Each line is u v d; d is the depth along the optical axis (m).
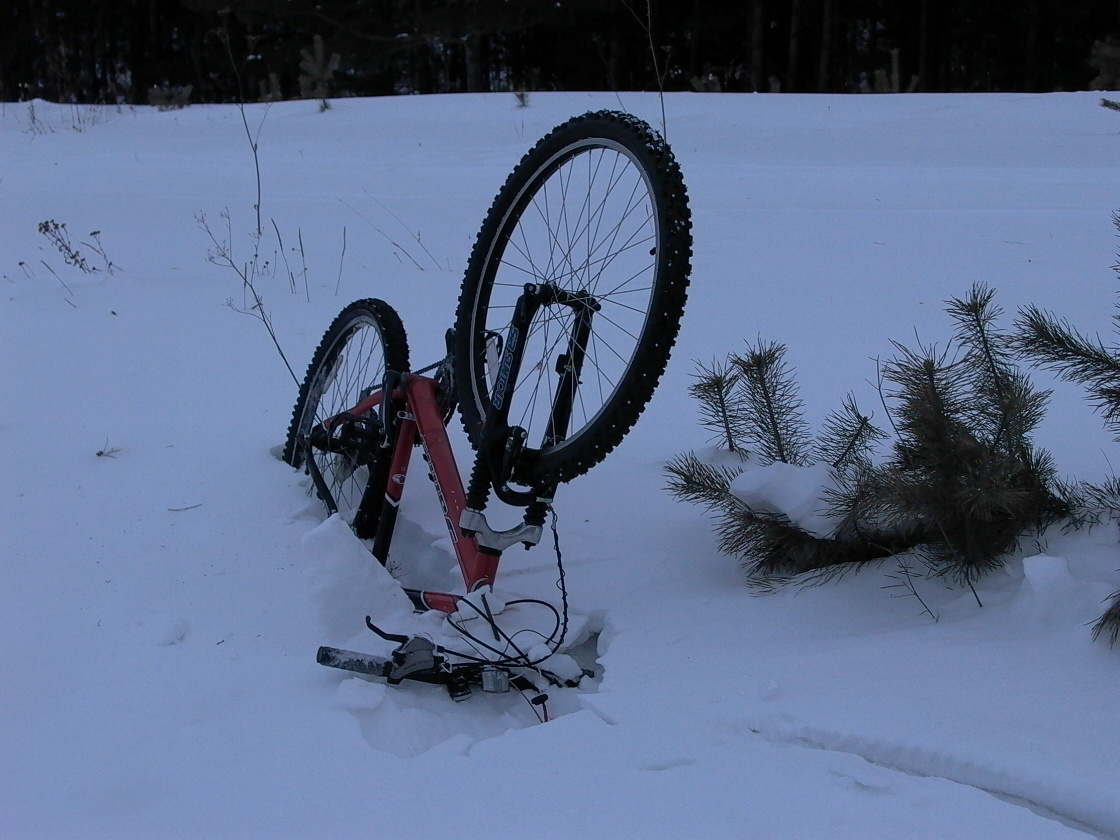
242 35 30.16
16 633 2.34
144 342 4.58
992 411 2.44
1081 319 4.46
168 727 1.98
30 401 3.93
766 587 2.45
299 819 1.67
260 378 4.17
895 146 10.44
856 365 4.02
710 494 2.65
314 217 7.38
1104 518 2.35
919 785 1.69
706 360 4.19
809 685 1.99
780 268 5.65
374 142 11.84
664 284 2.13
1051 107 12.34
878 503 2.31
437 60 33.44
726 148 10.68
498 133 12.24
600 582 2.59
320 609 2.27
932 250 5.92
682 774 1.75
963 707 1.85
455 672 2.18
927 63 29.48
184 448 3.47
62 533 2.88
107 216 7.37
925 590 2.33
